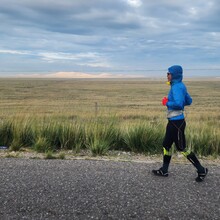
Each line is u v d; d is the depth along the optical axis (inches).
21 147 306.8
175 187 184.9
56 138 320.2
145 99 2140.7
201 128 385.7
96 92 3137.3
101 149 288.7
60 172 207.5
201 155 295.3
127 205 159.5
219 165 244.1
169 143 206.4
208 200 167.0
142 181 193.5
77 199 165.3
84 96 2465.6
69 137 318.0
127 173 208.5
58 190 176.4
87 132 323.9
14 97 2209.6
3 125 334.0
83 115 570.9
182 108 206.4
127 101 1903.3
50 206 157.1
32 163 229.8
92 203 161.2
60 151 302.2
